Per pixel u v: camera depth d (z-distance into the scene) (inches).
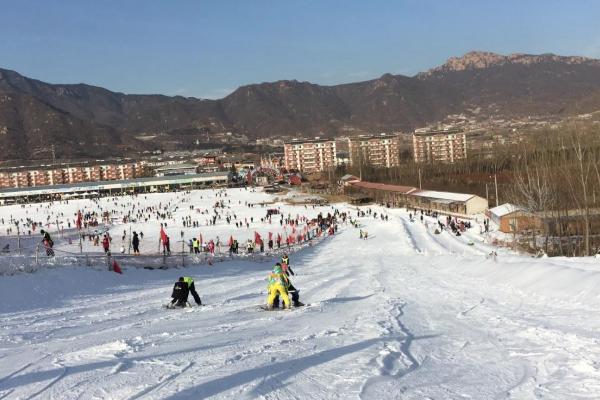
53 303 994.1
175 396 361.1
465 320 689.6
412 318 715.4
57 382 407.2
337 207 5674.2
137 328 689.0
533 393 353.1
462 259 1692.9
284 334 599.5
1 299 976.9
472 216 4156.0
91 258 1504.7
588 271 983.0
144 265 1568.7
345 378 398.9
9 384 409.4
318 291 1139.3
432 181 6466.5
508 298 901.2
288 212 5477.4
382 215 4372.5
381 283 1245.7
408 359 465.7
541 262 1195.9
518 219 3078.2
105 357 487.2
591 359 420.5
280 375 410.9
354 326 639.1
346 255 2524.6
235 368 434.3
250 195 7859.3
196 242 2340.1
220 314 806.5
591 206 2869.1
